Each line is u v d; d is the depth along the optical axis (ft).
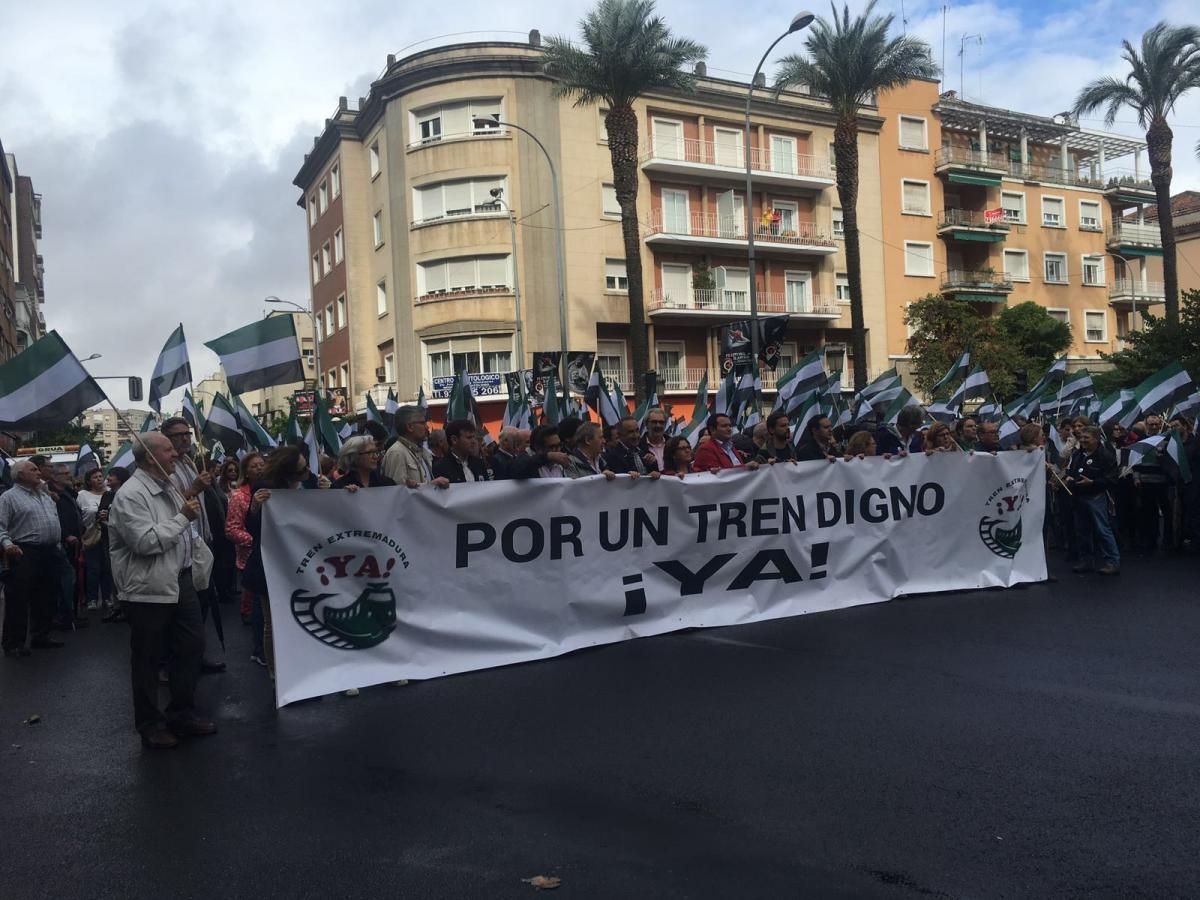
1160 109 110.22
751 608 25.66
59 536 28.71
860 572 27.55
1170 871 11.41
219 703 20.08
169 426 20.89
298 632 19.49
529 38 110.52
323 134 132.26
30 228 236.43
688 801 13.71
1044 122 146.82
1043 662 20.84
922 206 137.28
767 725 16.96
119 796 14.82
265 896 11.34
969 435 34.78
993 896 10.87
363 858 12.26
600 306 112.06
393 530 20.56
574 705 18.49
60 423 18.39
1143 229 158.71
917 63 94.53
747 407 42.45
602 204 112.47
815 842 12.31
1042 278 148.56
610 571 23.48
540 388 67.31
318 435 33.17
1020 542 30.17
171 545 17.02
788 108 123.13
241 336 24.59
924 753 15.43
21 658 26.94
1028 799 13.55
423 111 111.96
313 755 16.22
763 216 122.31
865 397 45.16
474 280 109.91
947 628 24.26
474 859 12.11
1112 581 30.55
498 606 21.86
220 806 14.19
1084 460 31.96
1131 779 14.24
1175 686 18.94
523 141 108.78
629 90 85.87
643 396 85.61
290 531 19.48
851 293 98.53
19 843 13.17
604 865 11.83
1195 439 36.45
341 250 130.93
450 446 23.94
